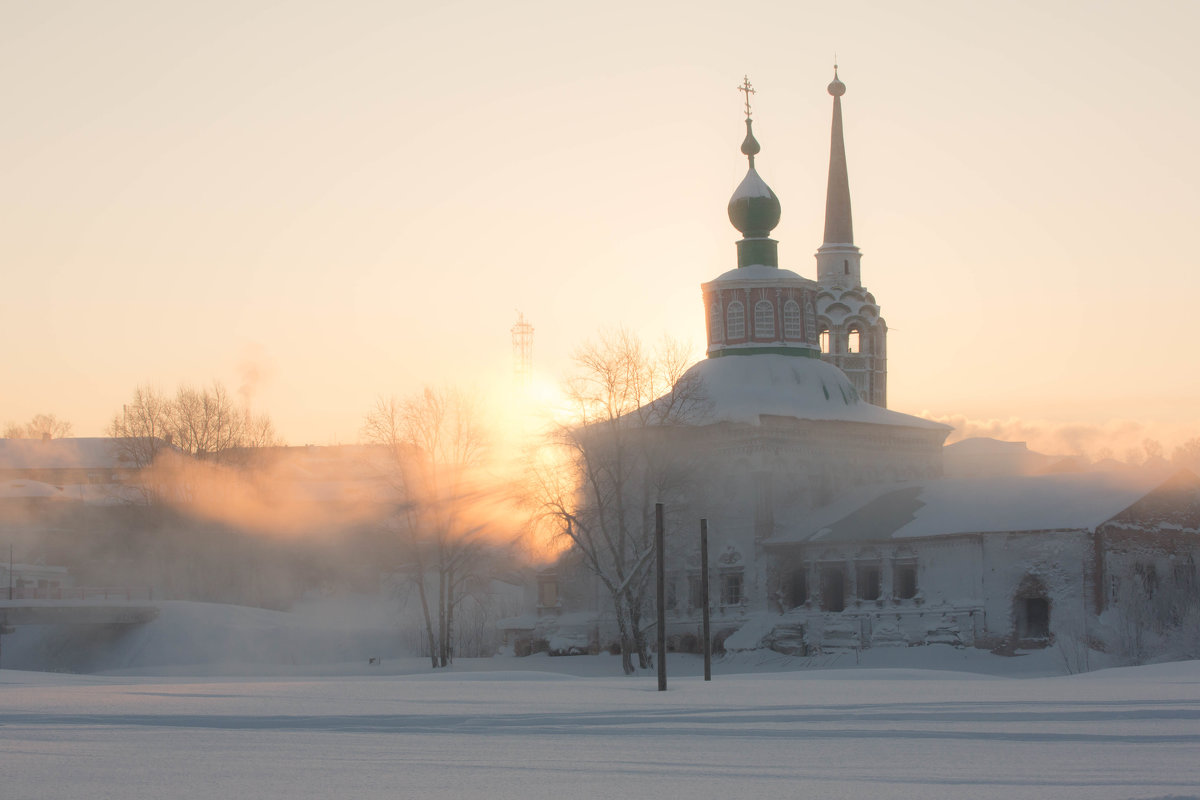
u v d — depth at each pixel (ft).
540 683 172.24
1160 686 136.98
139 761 75.15
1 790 63.67
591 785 64.34
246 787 64.44
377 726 97.71
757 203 345.31
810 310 342.44
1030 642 260.83
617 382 281.74
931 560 279.08
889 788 62.08
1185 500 275.59
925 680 172.24
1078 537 257.55
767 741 83.76
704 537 190.90
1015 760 72.08
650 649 317.22
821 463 320.70
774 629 296.30
